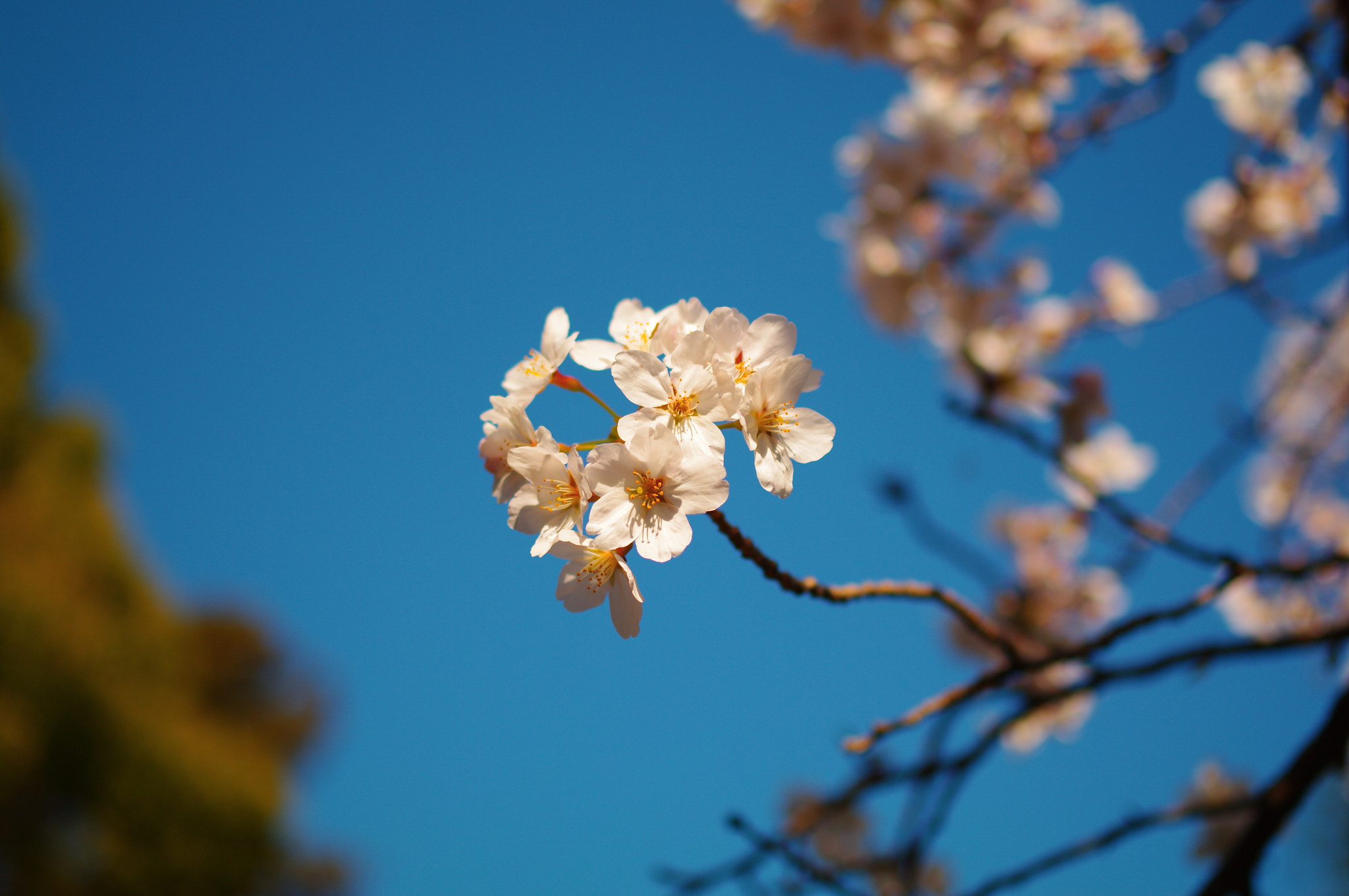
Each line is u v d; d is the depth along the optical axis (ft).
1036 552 18.02
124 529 43.47
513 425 5.55
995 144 15.58
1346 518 19.47
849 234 16.58
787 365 5.21
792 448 5.27
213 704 52.95
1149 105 12.62
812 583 5.70
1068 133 13.51
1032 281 16.26
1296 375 12.03
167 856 37.01
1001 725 8.55
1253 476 20.79
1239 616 16.83
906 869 8.45
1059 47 14.47
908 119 16.14
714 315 5.20
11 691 34.01
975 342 15.34
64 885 34.14
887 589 6.26
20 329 39.91
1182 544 8.25
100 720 36.22
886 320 16.71
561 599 5.32
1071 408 13.38
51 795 34.83
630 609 5.23
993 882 7.82
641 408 5.02
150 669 40.57
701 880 8.01
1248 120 15.60
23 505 37.60
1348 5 11.10
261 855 40.93
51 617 35.47
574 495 5.28
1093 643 7.46
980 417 9.18
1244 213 16.11
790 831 8.95
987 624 6.91
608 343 5.78
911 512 9.09
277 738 54.08
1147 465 16.76
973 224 16.22
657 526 5.02
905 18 14.74
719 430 5.00
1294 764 7.59
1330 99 11.85
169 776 37.78
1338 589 16.56
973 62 14.40
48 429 40.70
